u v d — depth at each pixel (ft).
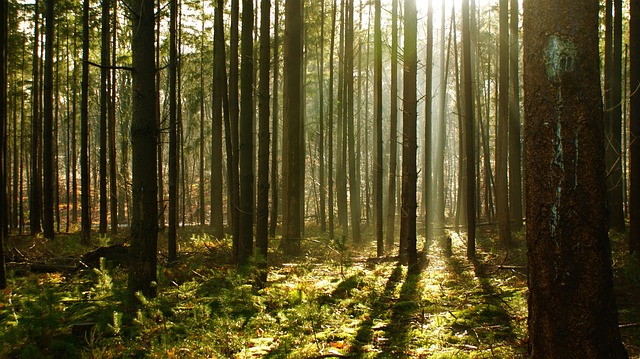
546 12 13.00
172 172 39.93
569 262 12.55
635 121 37.01
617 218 52.21
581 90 12.69
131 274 24.03
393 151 54.29
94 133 134.92
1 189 29.60
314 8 74.54
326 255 46.62
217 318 20.07
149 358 16.81
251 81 35.91
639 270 28.84
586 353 12.36
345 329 20.38
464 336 19.33
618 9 50.42
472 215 41.22
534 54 13.24
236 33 37.68
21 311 22.13
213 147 69.92
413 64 36.70
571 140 12.65
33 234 65.87
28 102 92.32
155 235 24.52
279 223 82.74
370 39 82.28
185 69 88.07
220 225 64.08
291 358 17.01
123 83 97.55
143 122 24.11
